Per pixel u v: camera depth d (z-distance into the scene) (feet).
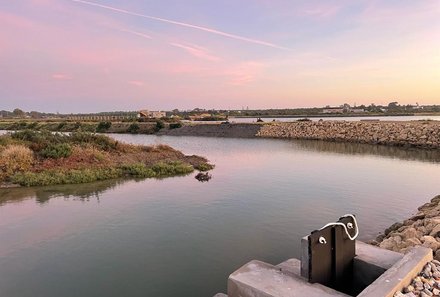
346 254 15.97
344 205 40.68
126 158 73.10
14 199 43.98
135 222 34.47
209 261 25.40
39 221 34.88
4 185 51.47
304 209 38.91
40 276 23.20
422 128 111.34
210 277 22.94
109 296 20.62
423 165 71.10
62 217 36.22
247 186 51.67
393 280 13.21
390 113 344.08
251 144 126.72
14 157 58.75
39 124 222.69
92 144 76.28
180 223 34.04
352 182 54.39
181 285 21.90
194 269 24.13
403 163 74.33
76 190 49.29
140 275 23.26
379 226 33.14
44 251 27.35
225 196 45.21
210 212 37.78
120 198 44.45
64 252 27.14
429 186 51.08
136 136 175.22
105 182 55.42
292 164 74.69
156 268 24.30
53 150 63.82
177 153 86.58
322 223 33.91
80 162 63.77
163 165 65.67
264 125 172.45
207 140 148.56
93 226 33.32
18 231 31.96
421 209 38.01
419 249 16.20
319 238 14.35
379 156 86.48
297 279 14.26
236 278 14.33
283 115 375.25
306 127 154.20
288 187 50.80
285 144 124.06
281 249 27.43
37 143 67.87
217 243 28.78
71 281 22.45
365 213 37.50
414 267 14.34
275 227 32.73
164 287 21.65
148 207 39.93
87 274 23.45
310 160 80.94
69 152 65.00
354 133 131.44
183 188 50.52
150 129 198.90
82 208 39.70
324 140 135.85
